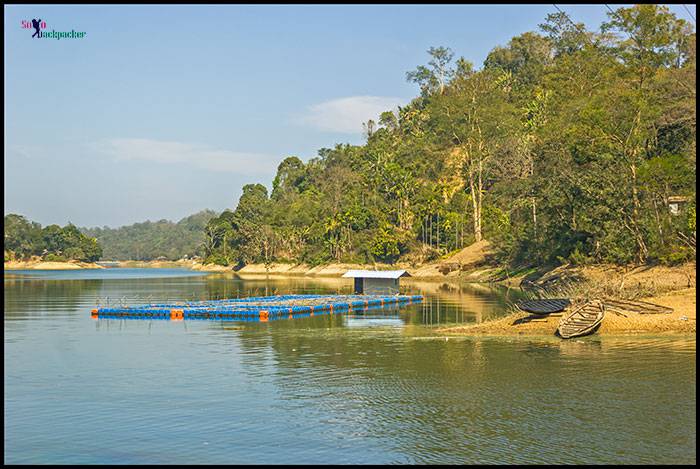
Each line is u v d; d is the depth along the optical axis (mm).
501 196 129250
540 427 23484
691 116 71125
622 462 20281
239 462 20688
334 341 42094
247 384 30266
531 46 194250
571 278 75188
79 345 41406
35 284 121750
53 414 25672
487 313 57969
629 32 86500
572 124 81188
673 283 59656
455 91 174375
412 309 62250
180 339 43531
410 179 164875
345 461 20672
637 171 69500
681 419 24156
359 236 162250
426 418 24719
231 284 119188
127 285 117062
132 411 25984
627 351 35969
